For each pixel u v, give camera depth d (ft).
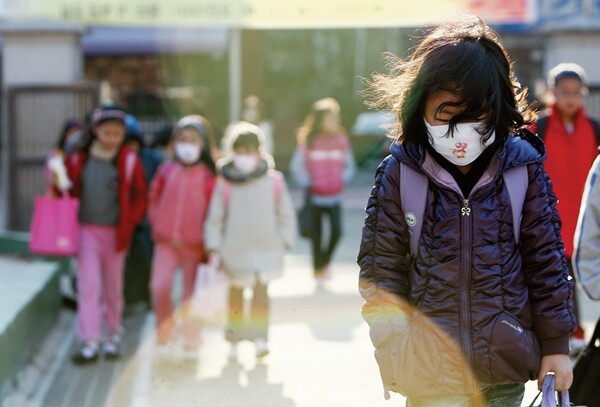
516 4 84.48
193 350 51.52
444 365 21.93
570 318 22.09
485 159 21.95
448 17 22.88
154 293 51.67
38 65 95.76
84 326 50.65
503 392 22.66
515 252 22.07
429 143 21.89
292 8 81.25
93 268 50.90
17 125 84.74
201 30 139.64
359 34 189.26
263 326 49.88
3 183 109.19
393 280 22.57
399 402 42.06
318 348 52.11
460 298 21.86
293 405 42.11
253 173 49.47
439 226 21.90
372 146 152.46
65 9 82.94
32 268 59.52
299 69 195.72
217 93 151.84
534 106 22.90
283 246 50.21
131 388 45.80
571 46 93.40
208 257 51.67
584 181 47.98
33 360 48.65
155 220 51.67
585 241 29.27
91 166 50.98
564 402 22.29
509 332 21.79
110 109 51.49
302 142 73.00
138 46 140.05
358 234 97.91
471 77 21.04
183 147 50.65
